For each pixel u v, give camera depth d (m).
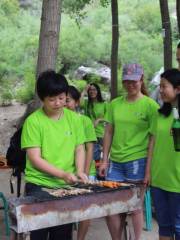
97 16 26.11
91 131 3.79
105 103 6.84
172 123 3.42
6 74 21.27
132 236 4.15
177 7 10.16
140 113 3.86
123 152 3.91
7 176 7.30
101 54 21.86
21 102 18.55
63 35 21.97
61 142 3.08
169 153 3.45
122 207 3.08
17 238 3.05
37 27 25.59
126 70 3.85
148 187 4.01
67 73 21.41
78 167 3.13
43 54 6.47
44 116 3.09
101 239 4.69
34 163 3.02
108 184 3.13
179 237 3.50
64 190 2.99
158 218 3.63
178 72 3.44
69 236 3.19
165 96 3.45
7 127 13.12
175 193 3.45
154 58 21.06
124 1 28.16
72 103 4.12
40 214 2.80
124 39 22.75
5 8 26.39
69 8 15.97
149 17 25.09
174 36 16.44
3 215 5.14
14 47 22.55
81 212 2.92
